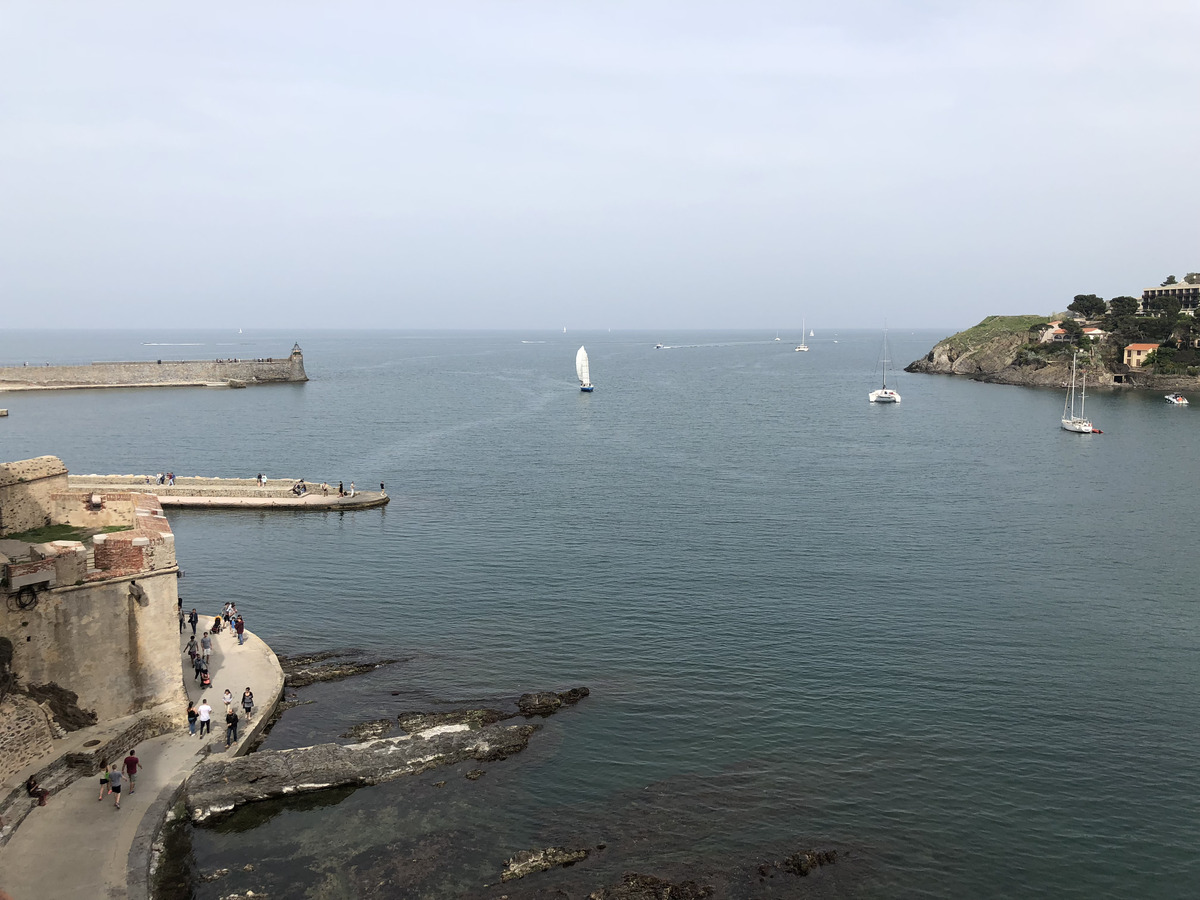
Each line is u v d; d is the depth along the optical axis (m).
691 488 96.31
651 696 44.62
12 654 34.16
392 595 59.59
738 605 57.56
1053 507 87.00
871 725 41.78
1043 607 57.31
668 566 66.06
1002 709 43.31
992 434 143.00
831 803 35.62
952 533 76.12
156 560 37.97
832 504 87.88
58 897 27.89
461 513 83.88
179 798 34.28
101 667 36.72
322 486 90.50
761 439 136.50
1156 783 37.09
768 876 31.23
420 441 132.38
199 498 86.06
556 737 40.53
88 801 33.06
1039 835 33.72
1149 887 31.02
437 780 36.81
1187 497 92.31
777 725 41.78
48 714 34.94
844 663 48.53
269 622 54.47
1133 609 57.00
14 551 36.41
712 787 36.69
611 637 52.19
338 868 31.28
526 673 47.22
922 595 59.56
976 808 35.38
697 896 30.14
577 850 32.41
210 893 29.83
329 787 35.88
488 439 135.00
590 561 67.38
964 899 30.36
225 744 37.69
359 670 47.22
